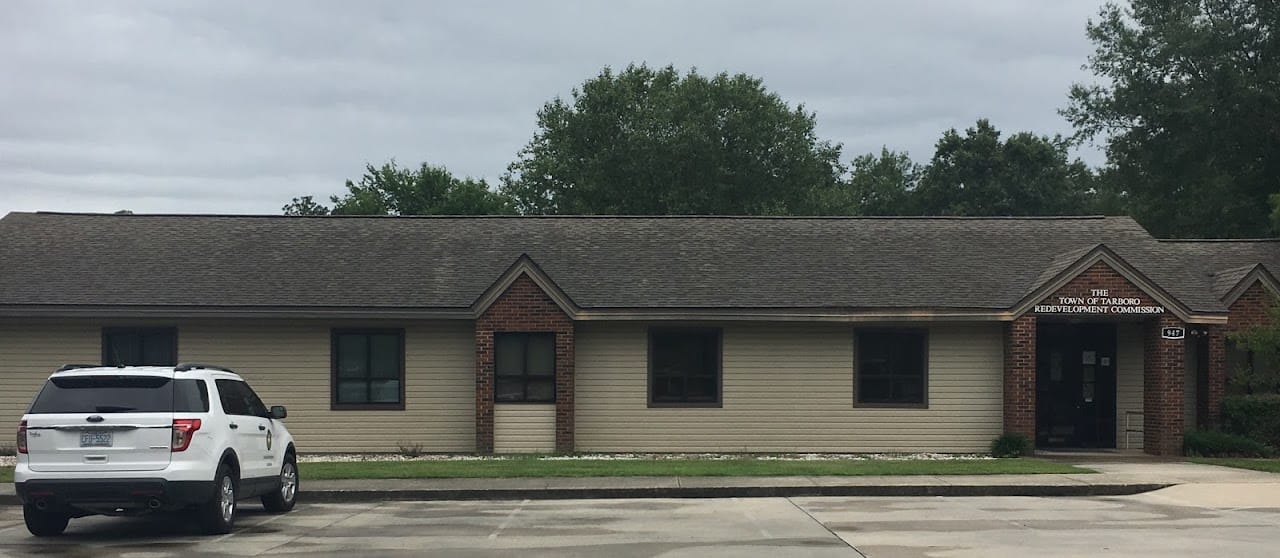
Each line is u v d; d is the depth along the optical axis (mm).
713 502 16766
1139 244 26469
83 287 23766
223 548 12344
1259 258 26312
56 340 23625
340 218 28281
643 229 27578
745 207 56281
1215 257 26734
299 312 23266
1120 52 46938
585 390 23984
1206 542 12406
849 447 23953
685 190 55031
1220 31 44531
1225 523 14047
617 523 14305
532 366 23609
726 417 24016
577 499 17328
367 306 23312
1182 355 22891
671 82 59125
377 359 24141
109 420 12664
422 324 24047
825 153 64938
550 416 23516
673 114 55188
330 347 23938
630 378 24016
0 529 14156
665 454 23781
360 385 24094
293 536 13297
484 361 23219
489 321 23234
